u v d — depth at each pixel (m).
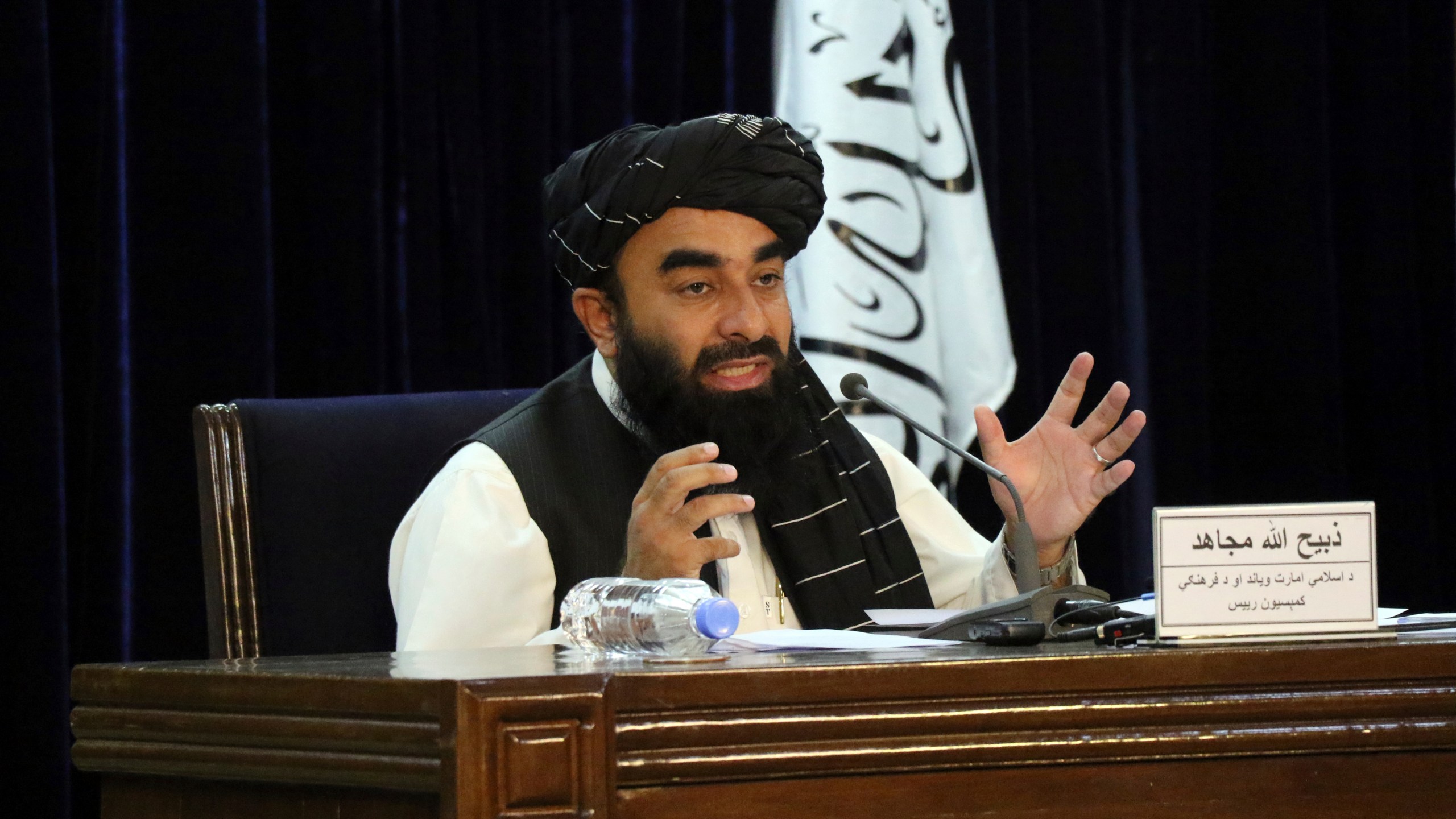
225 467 6.02
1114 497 10.75
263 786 3.26
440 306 8.88
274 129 8.70
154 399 8.05
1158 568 3.50
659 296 6.18
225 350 8.11
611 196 6.13
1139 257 11.18
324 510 6.12
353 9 8.61
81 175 7.98
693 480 4.53
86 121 7.98
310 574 6.04
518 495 6.15
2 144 7.48
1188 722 3.05
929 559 7.21
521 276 9.23
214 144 8.14
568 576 6.09
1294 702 3.09
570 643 4.49
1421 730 3.12
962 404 9.09
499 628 5.85
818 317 8.68
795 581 6.44
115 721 3.48
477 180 9.02
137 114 8.10
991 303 9.15
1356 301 11.85
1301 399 11.34
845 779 2.92
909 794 2.95
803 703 2.90
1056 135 10.74
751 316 6.16
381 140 8.72
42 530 7.48
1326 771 3.12
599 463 6.35
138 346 8.06
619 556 6.12
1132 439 5.57
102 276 8.06
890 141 8.80
